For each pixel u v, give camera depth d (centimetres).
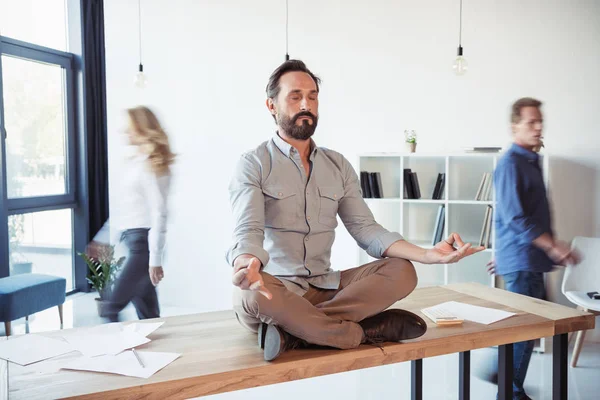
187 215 498
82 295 548
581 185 397
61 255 546
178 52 494
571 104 398
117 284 331
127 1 503
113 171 502
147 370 148
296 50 468
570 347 372
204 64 488
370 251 197
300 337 162
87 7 550
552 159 401
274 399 290
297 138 188
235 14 479
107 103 511
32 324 440
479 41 420
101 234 379
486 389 298
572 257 284
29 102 505
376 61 449
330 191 195
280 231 189
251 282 151
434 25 432
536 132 274
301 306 160
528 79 409
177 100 496
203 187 493
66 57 538
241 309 170
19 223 496
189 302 501
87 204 559
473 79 423
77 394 134
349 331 164
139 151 315
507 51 413
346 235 467
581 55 394
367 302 171
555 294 399
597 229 394
